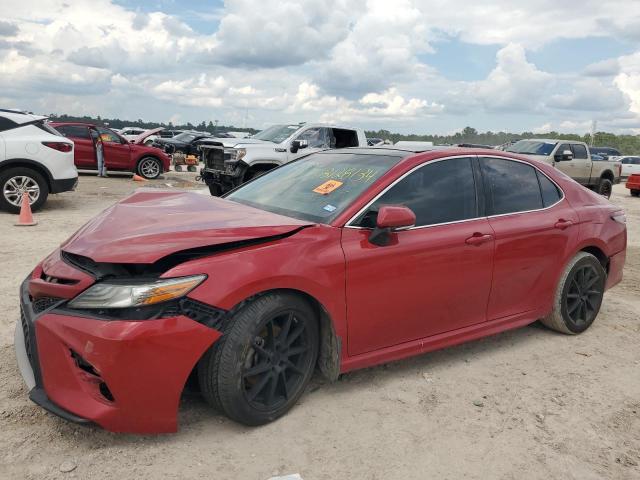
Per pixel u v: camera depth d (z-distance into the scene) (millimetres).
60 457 2668
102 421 2621
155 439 2865
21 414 3012
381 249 3377
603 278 4895
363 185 3621
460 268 3762
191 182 17719
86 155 17531
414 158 3814
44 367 2695
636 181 21062
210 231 2965
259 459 2762
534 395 3623
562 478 2762
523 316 4336
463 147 4266
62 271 2881
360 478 2674
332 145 12852
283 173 4359
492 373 3930
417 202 3686
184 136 30297
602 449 3039
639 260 8344
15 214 9633
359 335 3371
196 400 3273
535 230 4234
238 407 2896
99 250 2795
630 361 4285
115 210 3432
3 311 4562
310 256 3113
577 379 3902
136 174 18109
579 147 17297
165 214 3291
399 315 3523
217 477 2604
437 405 3412
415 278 3537
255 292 2877
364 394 3490
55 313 2713
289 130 12719
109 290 2668
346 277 3229
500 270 4027
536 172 4559
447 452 2924
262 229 3068
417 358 4121
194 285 2723
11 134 9508
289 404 3154
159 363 2633
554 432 3180
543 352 4371
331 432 3041
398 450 2914
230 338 2820
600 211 4895
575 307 4695
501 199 4180
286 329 3084
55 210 10422
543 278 4391
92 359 2566
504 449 2982
